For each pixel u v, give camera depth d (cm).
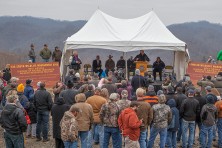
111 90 1368
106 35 2081
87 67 2278
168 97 1248
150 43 2030
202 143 1255
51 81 1858
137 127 946
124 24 2200
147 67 2245
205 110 1237
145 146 1095
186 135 1244
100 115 1075
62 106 1062
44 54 2342
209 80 1545
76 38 2053
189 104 1223
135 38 2036
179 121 1305
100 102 1141
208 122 1240
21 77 1809
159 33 2117
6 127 963
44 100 1283
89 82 1541
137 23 2183
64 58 2116
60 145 1084
